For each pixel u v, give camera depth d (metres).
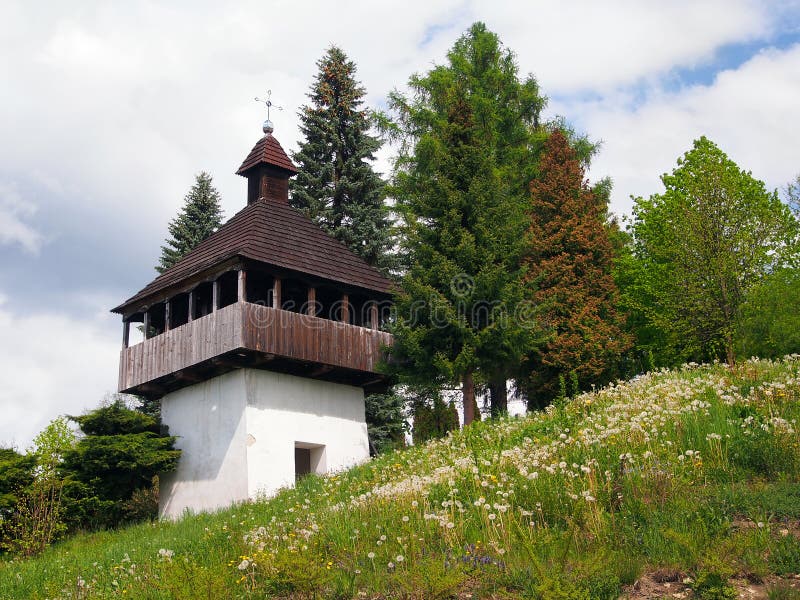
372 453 31.98
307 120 35.97
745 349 25.77
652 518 11.44
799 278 26.47
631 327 32.16
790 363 19.72
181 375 25.98
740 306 26.75
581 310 28.45
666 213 30.17
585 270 29.52
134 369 27.80
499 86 33.75
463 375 25.31
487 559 10.93
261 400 25.14
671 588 9.90
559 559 10.31
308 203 33.88
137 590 13.01
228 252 25.69
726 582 9.67
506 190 29.52
